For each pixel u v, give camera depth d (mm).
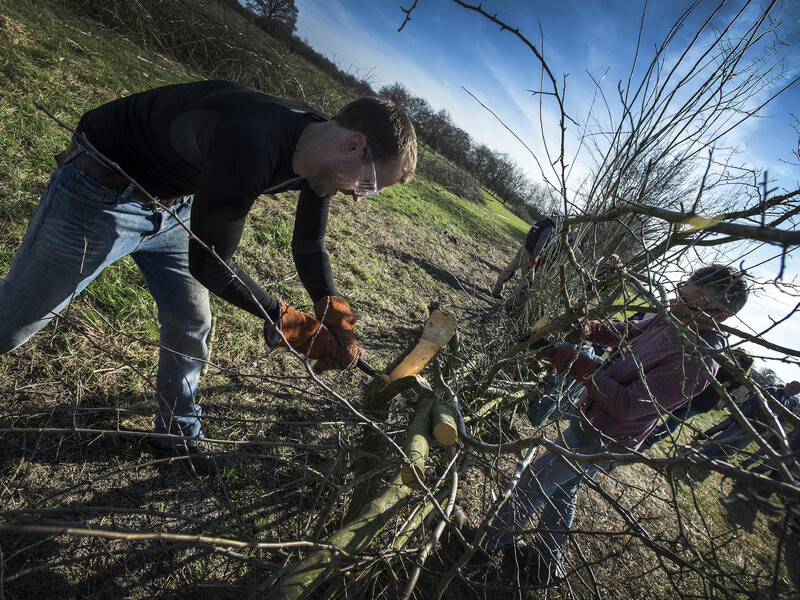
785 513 786
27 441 1801
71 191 1354
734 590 1059
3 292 1413
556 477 2244
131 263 2850
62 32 6410
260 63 9562
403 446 1533
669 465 905
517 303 3945
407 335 4078
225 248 1266
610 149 2344
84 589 1551
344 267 4680
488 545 2400
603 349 3543
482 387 2273
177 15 9031
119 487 1836
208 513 1927
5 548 1507
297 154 1307
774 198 1177
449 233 8211
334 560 1238
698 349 991
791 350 974
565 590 2221
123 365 2244
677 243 1366
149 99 1335
